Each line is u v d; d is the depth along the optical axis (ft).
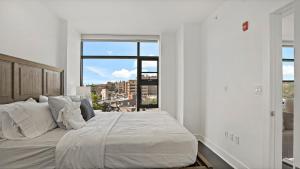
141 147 6.09
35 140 6.19
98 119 9.74
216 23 11.94
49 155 5.88
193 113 14.57
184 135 6.61
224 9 10.90
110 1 10.81
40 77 9.89
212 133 12.52
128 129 7.31
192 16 13.15
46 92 10.54
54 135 6.68
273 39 7.25
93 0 10.69
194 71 14.56
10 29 8.31
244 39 8.91
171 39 17.16
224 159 10.72
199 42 14.61
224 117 10.85
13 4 8.49
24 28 9.36
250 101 8.42
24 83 8.46
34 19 10.27
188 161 6.23
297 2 5.85
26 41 9.53
